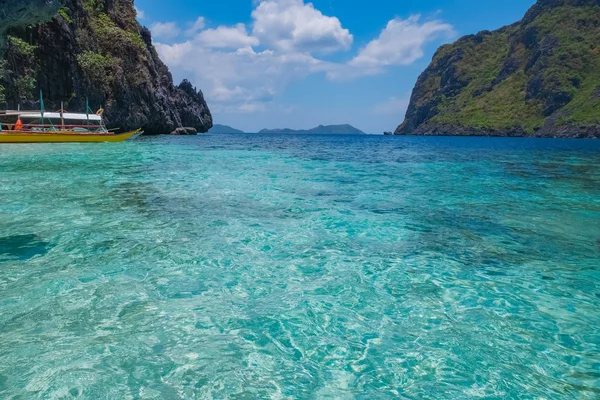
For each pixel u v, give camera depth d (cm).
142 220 711
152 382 278
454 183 1227
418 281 467
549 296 430
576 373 298
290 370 297
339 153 2683
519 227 706
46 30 3369
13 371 285
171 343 328
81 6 3972
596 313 391
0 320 356
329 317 379
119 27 4756
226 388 275
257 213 782
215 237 621
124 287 432
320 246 589
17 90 3100
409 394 273
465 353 323
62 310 377
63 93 3544
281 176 1334
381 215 784
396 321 374
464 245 602
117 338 332
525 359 315
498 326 366
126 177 1229
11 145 2298
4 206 794
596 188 1138
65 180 1134
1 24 1448
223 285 446
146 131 5081
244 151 2622
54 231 630
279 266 507
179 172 1380
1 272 464
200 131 7688
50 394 262
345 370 299
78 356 305
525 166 1836
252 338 340
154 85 5331
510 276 484
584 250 582
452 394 273
